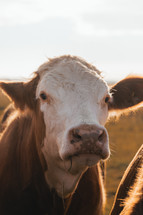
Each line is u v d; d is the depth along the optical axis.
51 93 4.13
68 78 4.18
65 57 4.62
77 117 3.81
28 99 4.57
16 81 4.67
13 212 4.70
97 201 5.10
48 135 4.23
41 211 4.70
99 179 5.32
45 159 4.49
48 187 4.63
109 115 4.93
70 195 4.64
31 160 4.69
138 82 4.78
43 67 4.50
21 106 4.68
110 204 8.49
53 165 4.44
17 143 4.96
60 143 3.99
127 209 2.81
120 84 4.78
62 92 4.08
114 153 14.52
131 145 16.69
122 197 4.97
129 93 4.78
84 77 4.21
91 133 3.61
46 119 4.23
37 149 4.59
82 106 3.94
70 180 4.48
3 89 4.61
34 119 4.64
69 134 3.73
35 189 4.68
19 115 5.05
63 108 4.02
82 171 4.38
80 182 4.88
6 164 4.90
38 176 4.64
